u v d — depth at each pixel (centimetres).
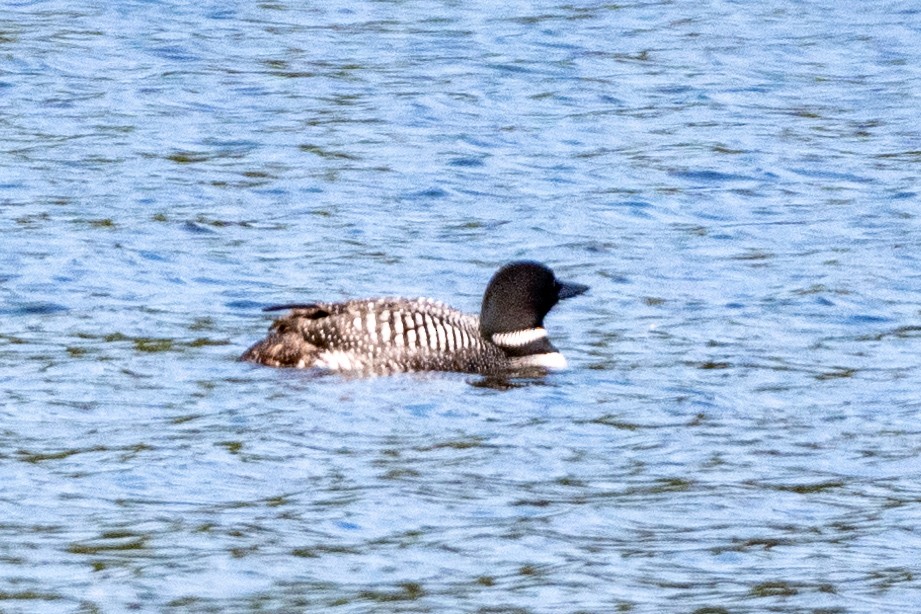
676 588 1040
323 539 1107
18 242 1911
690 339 1616
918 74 2938
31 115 2552
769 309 1714
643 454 1286
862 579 1056
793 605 1016
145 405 1378
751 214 2123
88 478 1207
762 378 1484
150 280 1792
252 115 2597
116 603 1005
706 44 3153
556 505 1175
